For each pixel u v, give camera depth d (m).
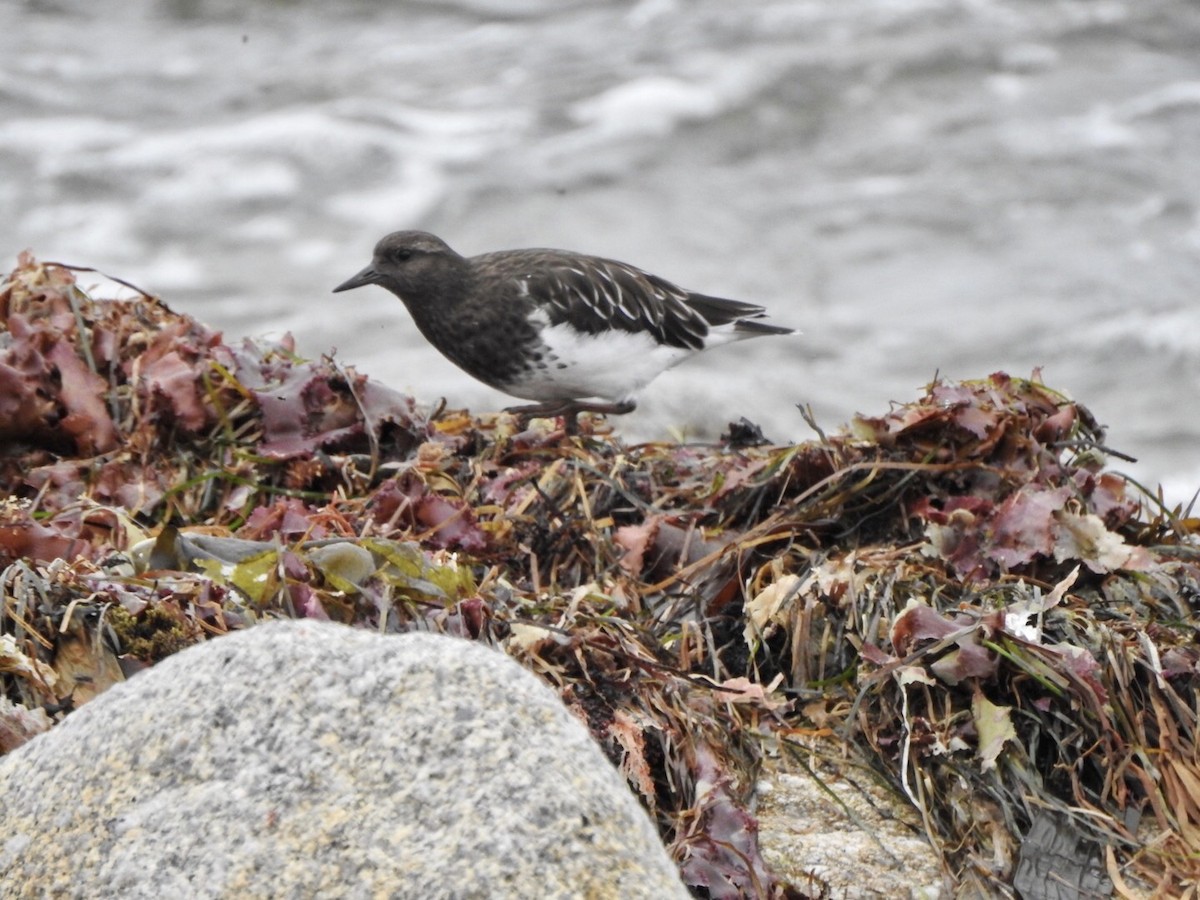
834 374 20.58
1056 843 7.40
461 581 7.72
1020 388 10.09
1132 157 27.61
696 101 29.38
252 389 9.77
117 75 30.44
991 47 31.95
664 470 10.45
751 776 7.71
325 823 5.14
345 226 25.39
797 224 25.44
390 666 5.48
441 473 9.58
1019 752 7.71
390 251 12.08
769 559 9.09
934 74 30.81
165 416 9.53
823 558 8.88
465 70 31.06
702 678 7.75
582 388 12.41
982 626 7.91
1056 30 32.78
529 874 5.00
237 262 24.09
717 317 12.94
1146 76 31.02
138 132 27.84
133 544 8.01
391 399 9.96
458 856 5.02
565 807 5.14
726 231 25.36
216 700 5.47
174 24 33.44
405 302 12.35
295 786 5.23
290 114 28.61
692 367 20.03
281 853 5.10
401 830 5.11
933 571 8.60
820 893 7.13
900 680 7.85
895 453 9.52
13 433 9.45
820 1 34.00
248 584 7.35
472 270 12.17
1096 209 25.80
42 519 8.48
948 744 7.69
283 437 9.62
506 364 12.17
